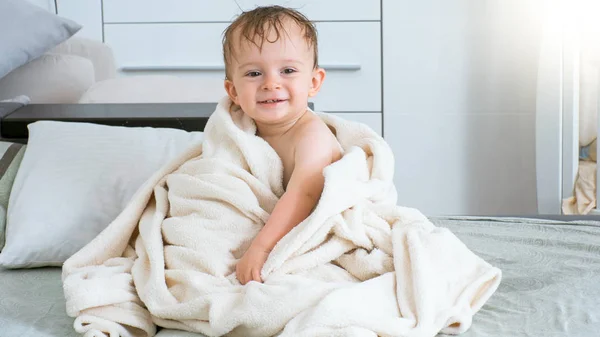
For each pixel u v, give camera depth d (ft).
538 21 11.79
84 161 5.17
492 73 11.98
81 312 3.63
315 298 3.31
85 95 8.50
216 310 3.38
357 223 3.78
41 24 8.61
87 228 4.87
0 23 8.41
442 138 12.12
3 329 3.67
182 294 3.67
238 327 3.38
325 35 11.93
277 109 4.06
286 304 3.29
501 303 3.88
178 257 3.81
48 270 4.79
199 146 4.41
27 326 3.71
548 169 10.68
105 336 3.52
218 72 12.00
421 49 11.97
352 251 3.81
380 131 12.13
